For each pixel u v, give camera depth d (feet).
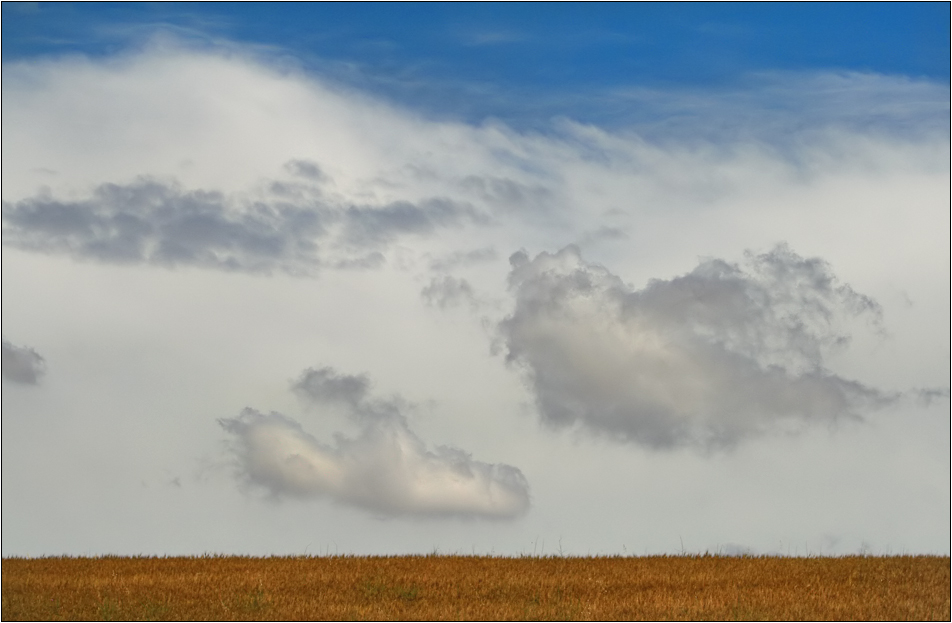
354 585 91.15
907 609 82.53
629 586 91.20
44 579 91.25
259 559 103.19
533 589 90.02
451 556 104.88
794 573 94.79
